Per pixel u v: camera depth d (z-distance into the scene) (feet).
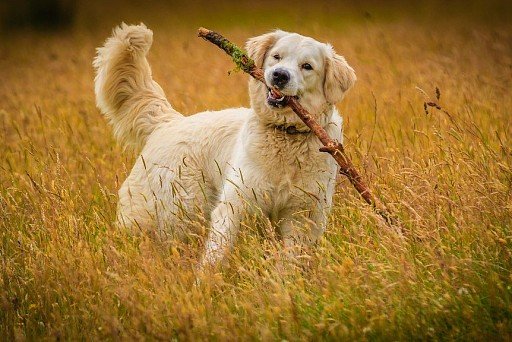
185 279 27.81
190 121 37.68
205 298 26.89
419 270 27.17
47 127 53.06
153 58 86.84
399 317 24.93
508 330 23.97
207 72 73.92
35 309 27.84
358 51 81.10
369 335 24.58
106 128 51.90
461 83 55.26
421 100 54.75
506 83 55.31
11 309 27.17
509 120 46.96
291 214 33.30
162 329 25.23
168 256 30.60
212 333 24.62
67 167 42.88
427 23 109.09
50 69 83.92
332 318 25.04
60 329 25.93
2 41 120.16
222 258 30.81
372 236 30.78
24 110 59.98
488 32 88.94
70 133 49.93
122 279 27.53
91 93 67.67
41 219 33.76
